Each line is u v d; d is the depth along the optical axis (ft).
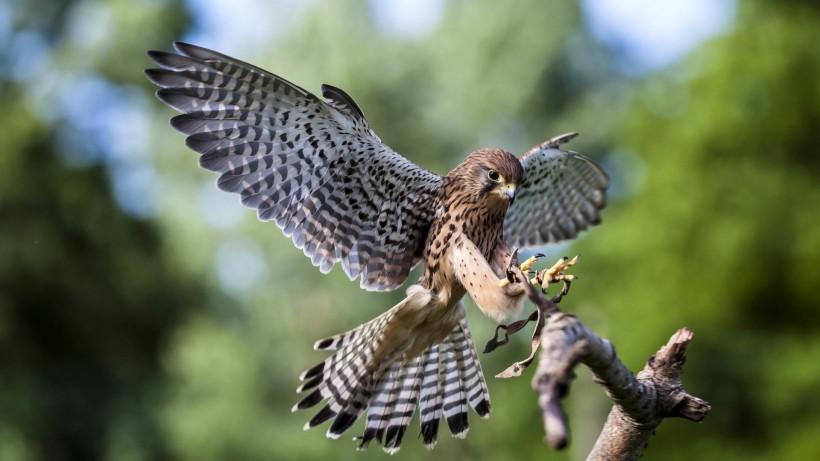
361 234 24.21
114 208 98.73
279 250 81.76
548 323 14.97
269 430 79.71
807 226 68.80
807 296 69.21
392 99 90.79
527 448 80.89
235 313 93.30
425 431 24.00
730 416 70.28
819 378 66.39
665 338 69.15
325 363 24.12
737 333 69.82
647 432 17.17
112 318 97.50
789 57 71.31
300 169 23.13
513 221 28.81
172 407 84.89
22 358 94.94
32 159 97.35
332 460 78.13
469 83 99.25
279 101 22.12
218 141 22.29
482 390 24.06
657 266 70.28
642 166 75.87
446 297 23.65
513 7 102.17
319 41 88.33
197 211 90.53
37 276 93.91
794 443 65.87
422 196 24.26
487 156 24.23
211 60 21.07
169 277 97.76
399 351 24.02
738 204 69.51
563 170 28.22
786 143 72.59
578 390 84.94
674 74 76.89
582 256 75.25
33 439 90.27
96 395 94.22
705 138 71.46
